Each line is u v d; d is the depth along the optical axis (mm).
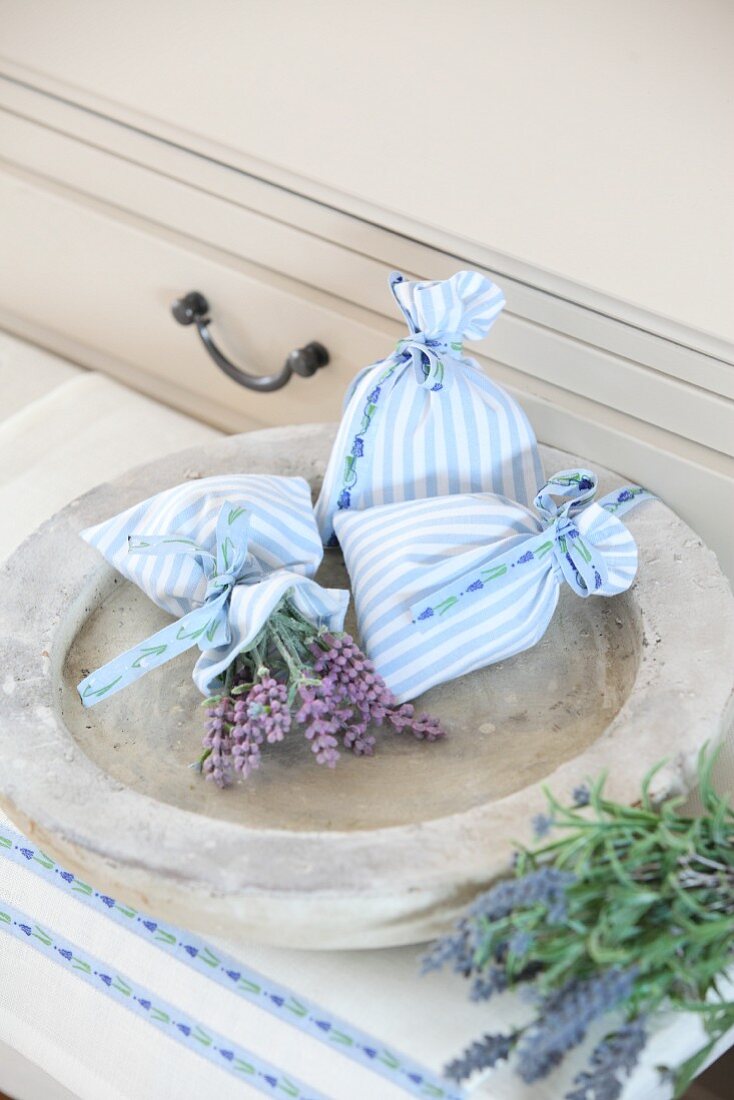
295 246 1128
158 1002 901
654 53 947
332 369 1178
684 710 890
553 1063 772
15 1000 948
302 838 836
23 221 1276
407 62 1022
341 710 928
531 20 976
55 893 942
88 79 1145
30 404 1242
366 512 1007
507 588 939
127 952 916
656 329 998
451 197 1034
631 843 789
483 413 1017
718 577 978
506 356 1078
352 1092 846
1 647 962
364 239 1090
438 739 946
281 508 983
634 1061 761
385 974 875
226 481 999
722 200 948
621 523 945
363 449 1023
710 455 1033
